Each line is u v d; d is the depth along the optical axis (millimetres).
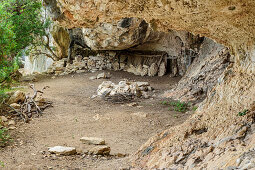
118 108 14000
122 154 7688
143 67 23156
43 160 7141
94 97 16094
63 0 5020
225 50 14453
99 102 15219
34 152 7855
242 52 5363
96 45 21562
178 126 6211
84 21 5461
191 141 4930
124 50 24453
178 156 4645
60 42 25234
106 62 24438
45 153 7781
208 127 5254
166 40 21953
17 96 12758
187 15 4629
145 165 5270
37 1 20797
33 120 11539
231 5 3953
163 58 22750
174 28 5527
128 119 12070
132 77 22391
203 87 14586
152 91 17906
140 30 19750
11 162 6887
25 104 12680
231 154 3479
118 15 5113
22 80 20250
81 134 10156
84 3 4805
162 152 5242
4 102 11961
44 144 8766
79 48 25250
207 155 3994
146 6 4578
